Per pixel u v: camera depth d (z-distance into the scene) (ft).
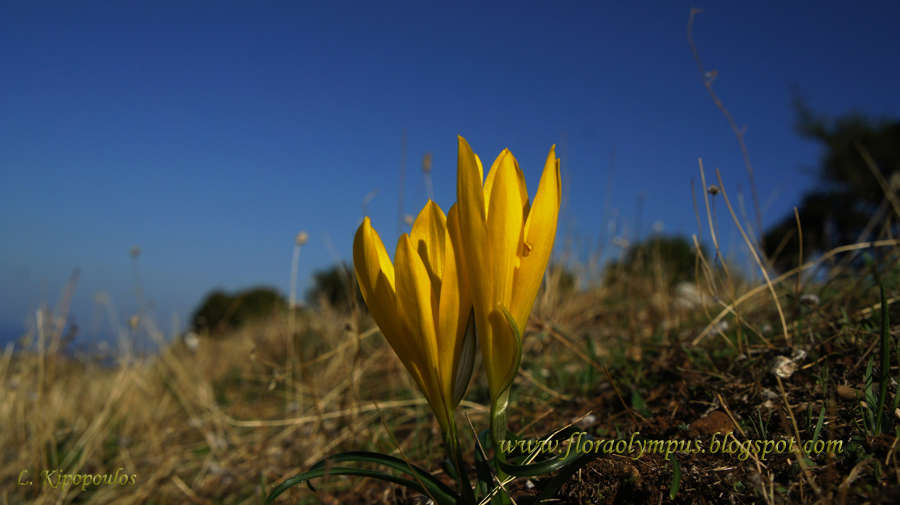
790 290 9.07
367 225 3.92
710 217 6.93
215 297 38.73
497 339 3.88
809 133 48.01
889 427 4.50
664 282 12.32
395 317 3.99
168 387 16.29
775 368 6.20
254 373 16.63
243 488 9.61
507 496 4.23
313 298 19.01
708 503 4.40
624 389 7.60
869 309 7.13
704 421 5.67
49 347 11.62
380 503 7.14
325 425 10.41
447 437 4.12
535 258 3.85
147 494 10.16
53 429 11.53
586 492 4.94
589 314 12.76
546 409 7.98
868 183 42.04
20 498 10.46
